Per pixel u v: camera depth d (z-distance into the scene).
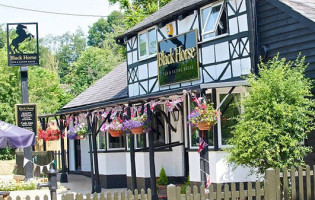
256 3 14.73
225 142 14.38
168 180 18.09
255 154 11.32
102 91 24.08
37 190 16.75
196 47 16.20
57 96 41.84
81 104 24.75
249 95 12.45
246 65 14.59
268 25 14.42
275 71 11.87
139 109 16.17
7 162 31.22
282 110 11.21
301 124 11.53
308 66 13.28
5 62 32.78
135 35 20.05
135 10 34.75
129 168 19.59
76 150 27.58
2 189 17.28
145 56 19.30
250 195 9.48
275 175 9.64
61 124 23.31
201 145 13.48
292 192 9.74
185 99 16.19
